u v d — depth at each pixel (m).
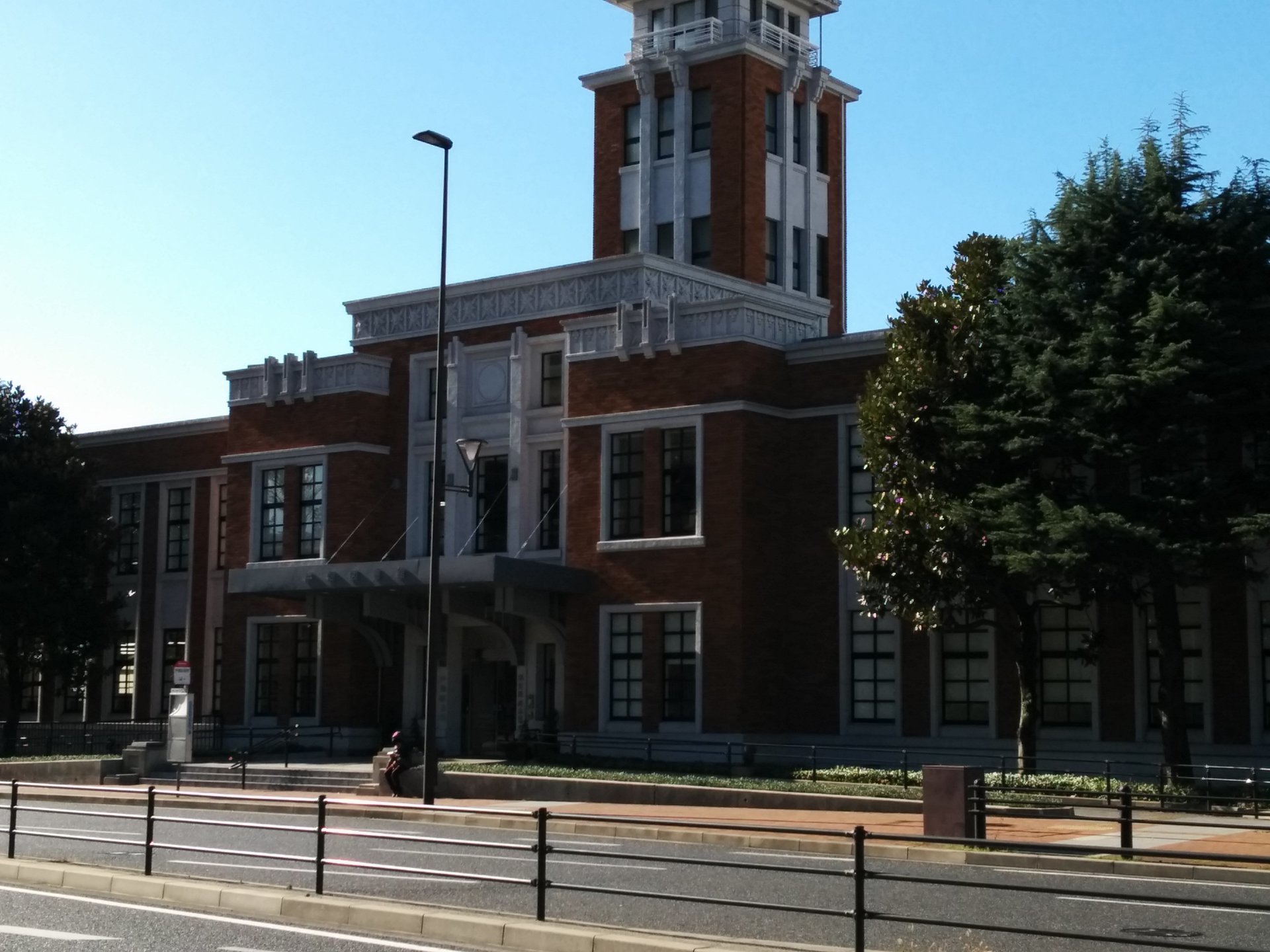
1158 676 32.81
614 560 39.03
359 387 44.66
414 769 34.78
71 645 47.09
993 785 27.67
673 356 38.62
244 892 15.48
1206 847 21.25
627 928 13.54
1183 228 29.80
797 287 50.06
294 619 45.28
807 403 38.53
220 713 46.25
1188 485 29.09
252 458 46.47
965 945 13.37
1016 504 29.47
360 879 17.89
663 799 30.27
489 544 42.94
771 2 51.59
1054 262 30.78
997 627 32.12
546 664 41.09
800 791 30.00
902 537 31.50
